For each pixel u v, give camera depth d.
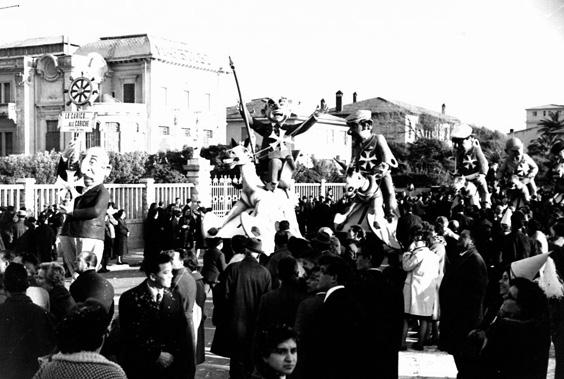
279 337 3.73
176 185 25.00
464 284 7.97
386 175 15.57
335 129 68.25
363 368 4.98
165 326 5.54
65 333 3.65
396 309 5.18
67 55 57.12
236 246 7.80
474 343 4.84
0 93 60.81
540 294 4.80
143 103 56.81
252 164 15.45
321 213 25.23
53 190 21.23
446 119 68.25
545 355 4.75
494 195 23.69
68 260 11.02
